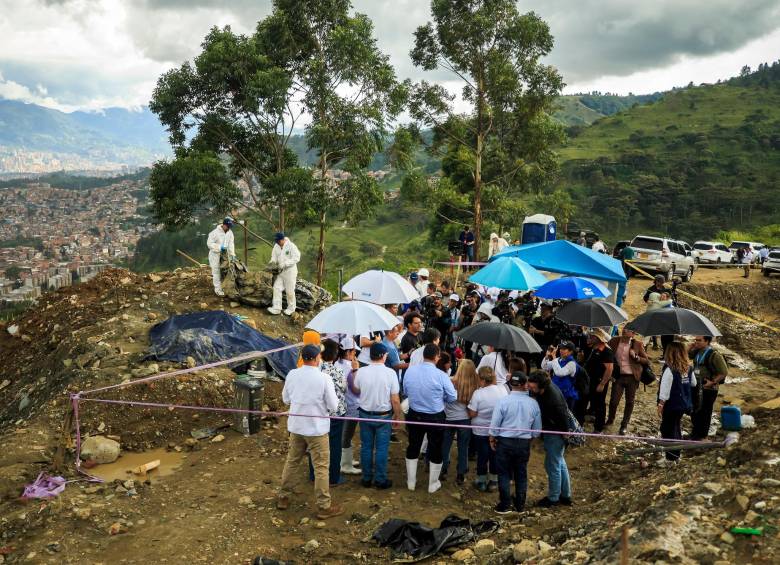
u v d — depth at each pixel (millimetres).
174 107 21359
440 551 5637
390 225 144375
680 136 174375
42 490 6559
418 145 31109
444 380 7023
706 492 5262
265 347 11570
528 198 74438
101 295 14594
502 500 6609
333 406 6441
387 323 7895
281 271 13812
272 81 20281
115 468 7652
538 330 10430
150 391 9133
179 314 12773
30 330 13984
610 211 133375
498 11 27625
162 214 21156
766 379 13984
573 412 9141
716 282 27125
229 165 23016
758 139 161750
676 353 7949
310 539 5914
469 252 24922
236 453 8148
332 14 22328
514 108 30719
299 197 21609
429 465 7535
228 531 5953
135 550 5516
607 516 5902
